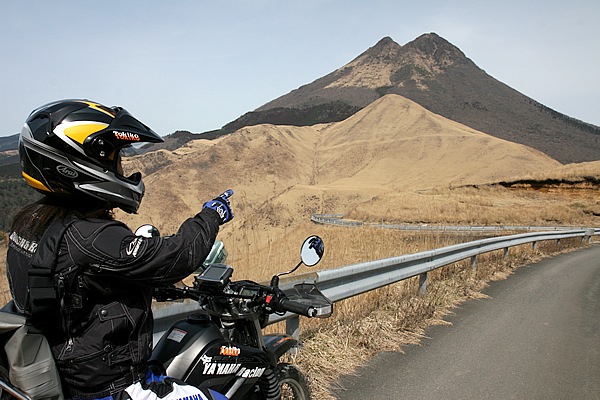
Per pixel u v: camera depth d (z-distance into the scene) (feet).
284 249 45.27
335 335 21.15
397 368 19.06
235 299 9.28
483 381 18.37
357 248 40.09
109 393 7.16
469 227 142.00
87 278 6.93
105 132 7.13
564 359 21.44
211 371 8.87
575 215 186.39
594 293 38.14
